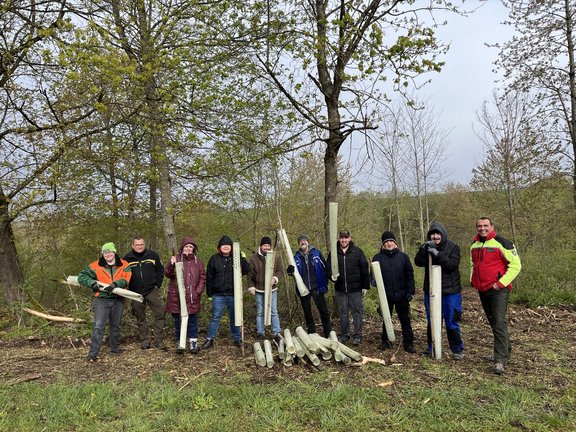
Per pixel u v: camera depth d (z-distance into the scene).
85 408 4.33
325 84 8.10
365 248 10.13
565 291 9.90
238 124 8.15
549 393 4.52
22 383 5.21
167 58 7.07
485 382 4.81
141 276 6.68
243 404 4.36
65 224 9.89
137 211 10.48
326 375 5.15
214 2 7.46
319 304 6.77
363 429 3.82
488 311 5.55
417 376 5.07
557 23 14.20
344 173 10.82
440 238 5.69
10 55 8.23
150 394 4.68
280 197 8.91
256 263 7.16
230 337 7.30
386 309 6.14
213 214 9.95
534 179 11.17
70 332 8.02
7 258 10.17
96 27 6.56
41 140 9.41
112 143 8.80
